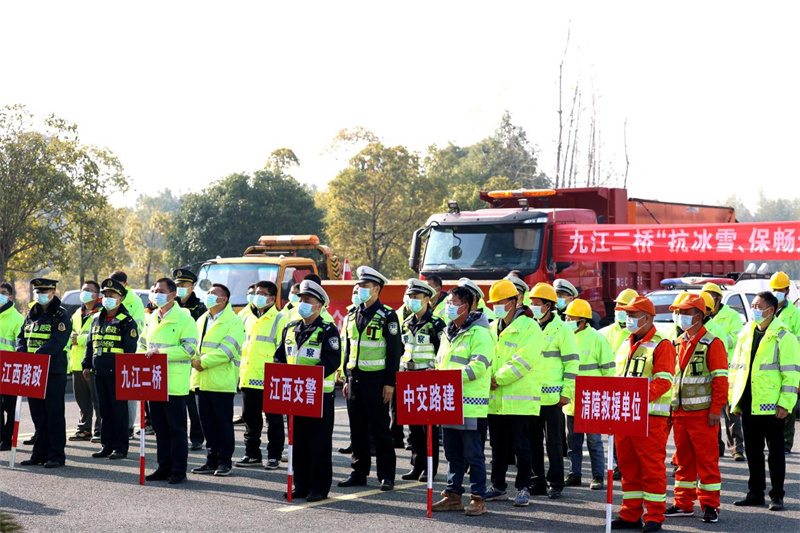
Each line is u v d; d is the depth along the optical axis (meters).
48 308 11.60
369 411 10.26
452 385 8.78
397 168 63.44
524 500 9.52
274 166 62.91
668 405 8.53
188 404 12.99
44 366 10.94
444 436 9.35
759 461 9.58
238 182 58.34
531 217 18.23
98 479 10.53
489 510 9.34
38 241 38.00
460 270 18.48
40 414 11.41
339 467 11.79
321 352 9.71
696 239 17.06
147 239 94.50
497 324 9.92
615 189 20.30
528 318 9.68
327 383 9.66
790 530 8.58
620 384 8.13
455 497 9.25
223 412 10.90
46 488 9.95
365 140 64.88
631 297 10.79
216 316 10.92
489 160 83.62
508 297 9.62
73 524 8.34
